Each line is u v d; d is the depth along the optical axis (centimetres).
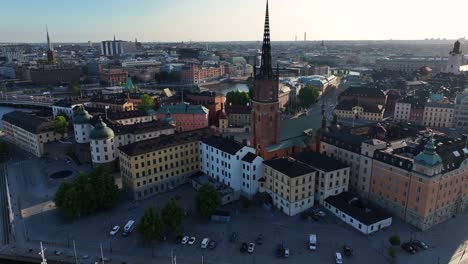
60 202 12725
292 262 10444
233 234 11594
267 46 14738
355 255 10688
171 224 11362
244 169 14225
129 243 11425
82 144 18900
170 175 15212
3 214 13362
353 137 15062
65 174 17062
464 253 10744
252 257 10706
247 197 14362
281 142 16238
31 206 13900
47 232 12062
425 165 11406
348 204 12850
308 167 13325
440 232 11844
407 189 12188
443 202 12244
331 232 11931
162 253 10919
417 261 10400
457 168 12275
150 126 19475
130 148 14300
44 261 8875
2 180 16425
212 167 15400
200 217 12938
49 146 19500
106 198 13225
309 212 13125
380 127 18125
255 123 15825
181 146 15362
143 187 14350
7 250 11062
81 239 11644
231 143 14812
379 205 13438
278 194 13475
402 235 11650
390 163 12662
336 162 13850
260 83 15062
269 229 12169
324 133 16050
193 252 10962
